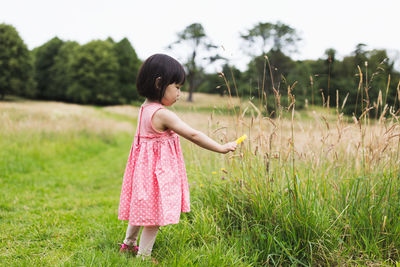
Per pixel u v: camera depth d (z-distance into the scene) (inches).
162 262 74.8
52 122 396.8
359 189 89.5
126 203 79.6
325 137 97.0
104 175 242.7
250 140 96.8
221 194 104.2
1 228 109.8
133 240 82.8
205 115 163.8
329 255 79.4
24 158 257.9
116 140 475.8
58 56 2174.0
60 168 260.2
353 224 84.3
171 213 74.6
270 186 90.0
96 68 2005.4
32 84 1857.8
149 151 75.9
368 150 93.5
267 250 81.0
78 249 87.7
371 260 78.9
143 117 78.3
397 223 82.6
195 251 79.9
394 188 87.7
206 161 142.6
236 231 90.6
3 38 1717.5
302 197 84.2
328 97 101.5
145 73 77.2
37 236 102.0
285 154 98.2
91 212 133.3
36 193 175.5
